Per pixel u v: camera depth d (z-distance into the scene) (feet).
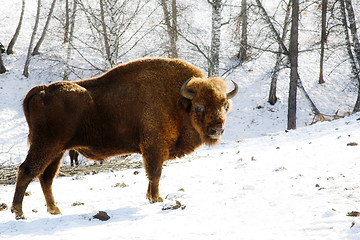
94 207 48.60
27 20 285.64
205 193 49.47
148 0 151.84
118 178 73.26
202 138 48.03
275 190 45.80
